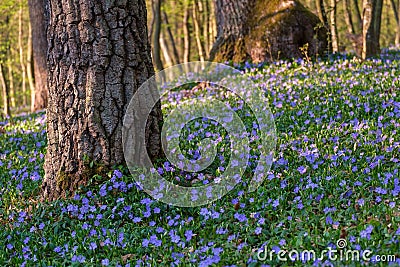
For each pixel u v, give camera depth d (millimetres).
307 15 13922
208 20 27766
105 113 6375
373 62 12305
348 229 4918
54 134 6516
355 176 6020
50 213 6035
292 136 7578
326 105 8820
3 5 19156
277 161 6598
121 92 6418
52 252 5441
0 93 34562
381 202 5359
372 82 9969
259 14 14148
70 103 6379
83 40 6289
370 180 5789
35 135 10391
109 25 6328
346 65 12398
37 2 16531
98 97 6344
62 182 6441
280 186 6039
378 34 15141
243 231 5289
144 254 5176
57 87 6438
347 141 7008
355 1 22312
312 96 9570
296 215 5402
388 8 33062
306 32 13805
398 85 9367
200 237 5320
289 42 13719
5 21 26734
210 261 4586
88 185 6297
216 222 5539
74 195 6328
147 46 6711
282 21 13766
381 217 5090
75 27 6293
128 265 4836
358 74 10805
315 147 6895
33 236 5727
